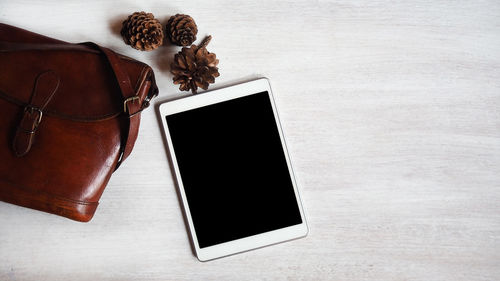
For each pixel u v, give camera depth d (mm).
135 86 1082
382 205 1173
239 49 1156
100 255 1141
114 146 1085
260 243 1140
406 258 1172
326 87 1167
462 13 1181
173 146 1133
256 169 1141
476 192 1182
